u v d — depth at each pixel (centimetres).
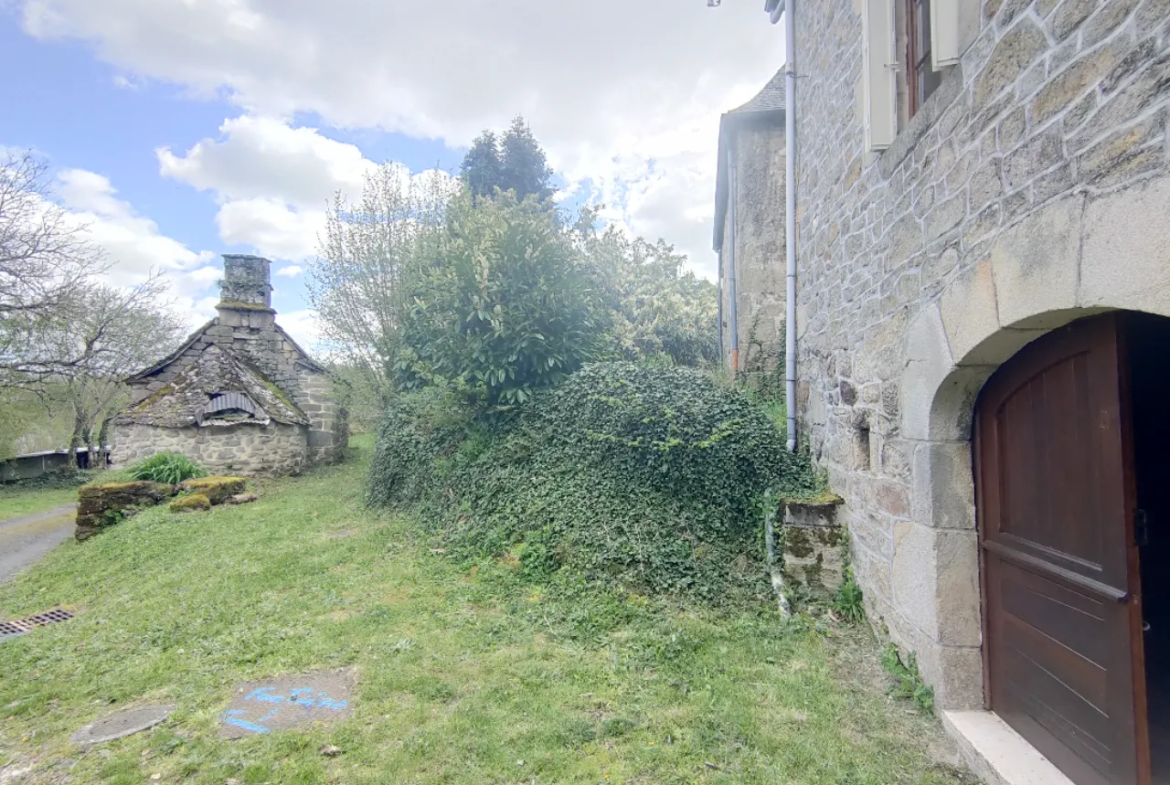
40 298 1433
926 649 284
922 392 282
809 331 501
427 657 337
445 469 627
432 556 513
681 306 1053
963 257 243
